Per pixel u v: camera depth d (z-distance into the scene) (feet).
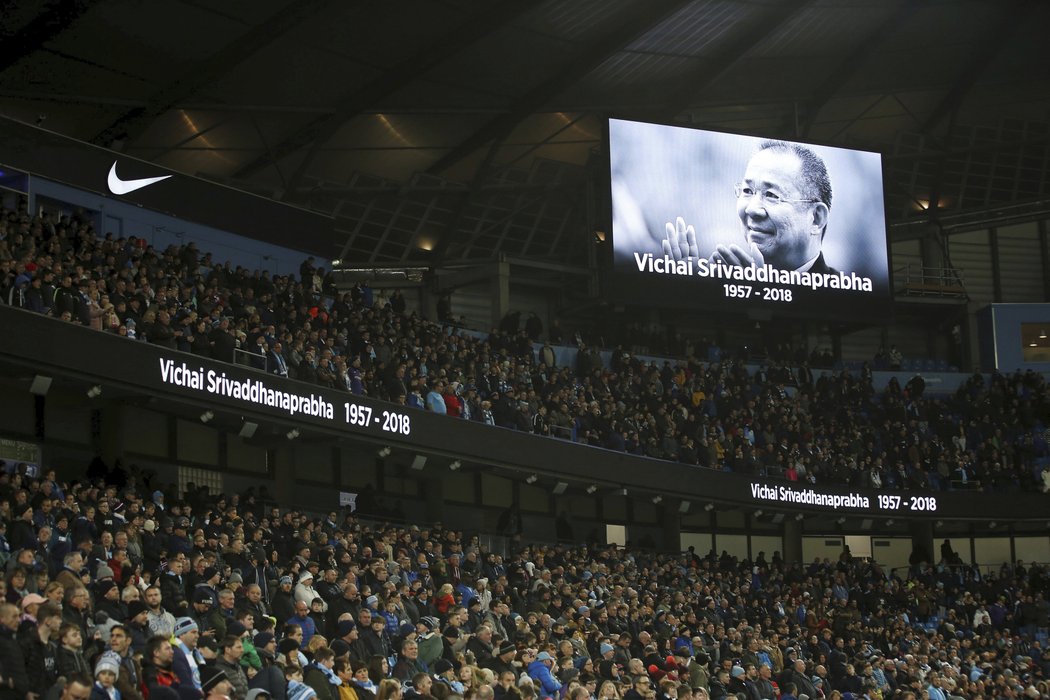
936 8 159.43
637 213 153.28
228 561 79.10
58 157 116.67
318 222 141.90
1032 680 121.90
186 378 93.45
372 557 89.15
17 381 88.43
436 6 131.23
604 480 127.75
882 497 149.48
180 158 141.49
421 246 161.38
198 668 55.77
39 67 121.60
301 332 108.17
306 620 71.05
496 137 156.56
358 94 142.31
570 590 100.78
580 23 141.69
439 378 117.70
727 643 106.63
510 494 140.56
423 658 73.56
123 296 95.76
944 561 158.61
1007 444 162.40
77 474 100.07
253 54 128.98
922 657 116.47
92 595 66.03
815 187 162.61
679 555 136.15
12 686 47.65
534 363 142.31
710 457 139.23
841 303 161.68
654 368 149.28
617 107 161.79
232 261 132.46
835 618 129.49
